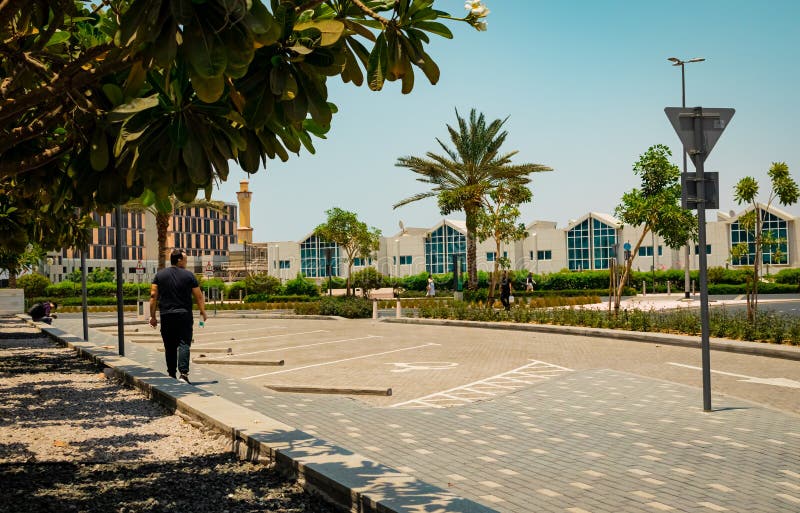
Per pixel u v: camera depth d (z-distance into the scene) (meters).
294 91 2.64
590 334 18.42
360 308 29.62
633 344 16.00
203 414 6.11
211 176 2.70
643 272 54.88
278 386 9.64
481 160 36.72
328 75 2.78
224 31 2.26
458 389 9.86
